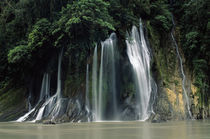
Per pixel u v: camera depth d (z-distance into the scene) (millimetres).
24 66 27688
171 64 27625
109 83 23266
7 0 31797
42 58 26312
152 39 27391
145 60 25781
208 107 27031
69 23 21516
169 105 23281
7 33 30125
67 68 24641
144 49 26188
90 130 11898
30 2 27250
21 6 28016
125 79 23797
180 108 24094
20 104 27094
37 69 27391
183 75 27562
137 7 27750
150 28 27656
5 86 29500
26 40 28078
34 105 26328
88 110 21891
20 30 29781
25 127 14414
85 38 23078
